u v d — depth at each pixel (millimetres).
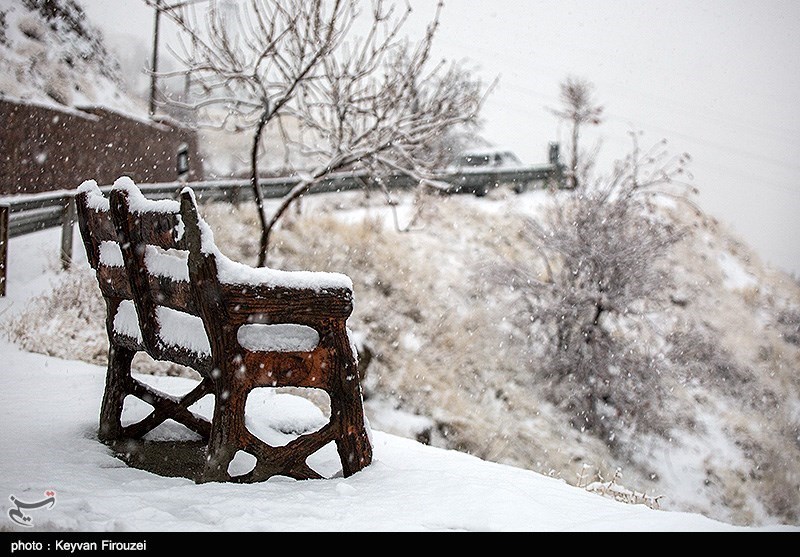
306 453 3982
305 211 19953
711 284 26141
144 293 4340
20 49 22375
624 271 17531
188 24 13344
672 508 15305
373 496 3506
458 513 3207
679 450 17016
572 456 15000
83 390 6500
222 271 3701
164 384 6512
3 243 11719
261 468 3865
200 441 4945
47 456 4262
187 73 13727
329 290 3971
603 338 17188
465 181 26922
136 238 4285
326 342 4039
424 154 16531
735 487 16812
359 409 4109
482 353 17234
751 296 26672
